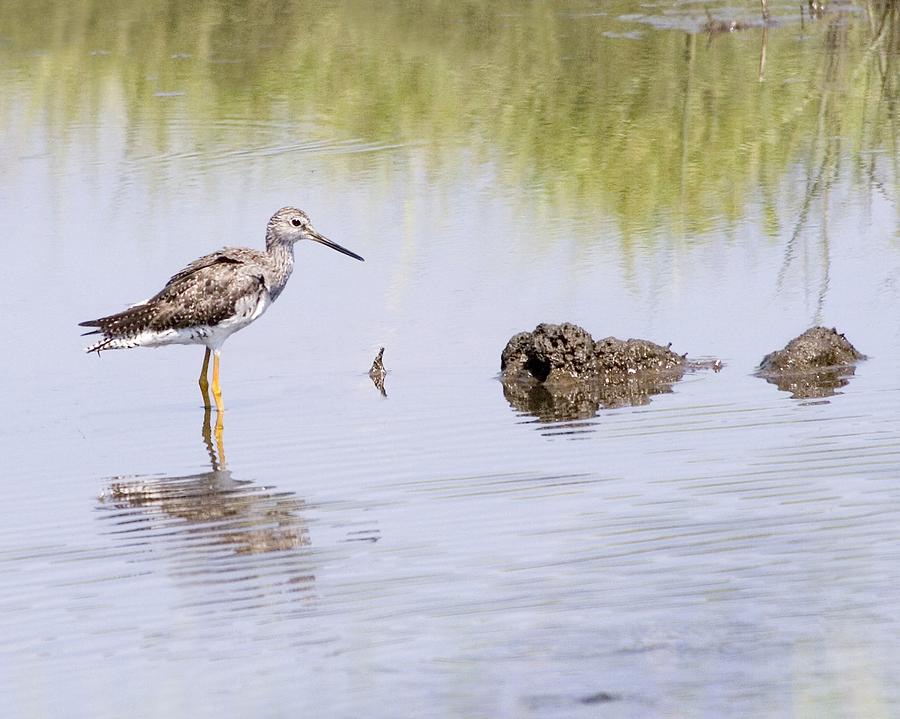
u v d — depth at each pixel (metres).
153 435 14.99
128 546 11.95
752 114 25.55
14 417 15.60
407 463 13.69
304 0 33.75
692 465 13.05
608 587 10.32
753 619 9.63
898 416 14.15
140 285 19.00
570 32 31.16
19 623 10.41
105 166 24.25
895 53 28.83
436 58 29.59
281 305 18.78
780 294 18.19
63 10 33.31
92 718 8.85
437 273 19.34
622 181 22.78
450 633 9.73
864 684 8.62
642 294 18.34
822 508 11.63
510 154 24.25
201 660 9.58
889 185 22.05
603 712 8.55
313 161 24.25
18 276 19.42
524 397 15.64
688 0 33.62
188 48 30.84
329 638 9.80
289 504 12.76
